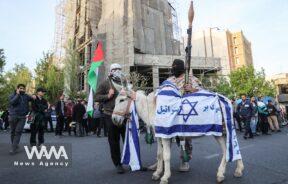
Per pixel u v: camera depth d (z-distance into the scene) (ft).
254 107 45.32
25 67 148.87
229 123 16.69
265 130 48.39
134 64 117.91
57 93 107.24
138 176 17.83
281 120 70.33
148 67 125.49
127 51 117.08
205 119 16.22
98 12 135.13
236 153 16.55
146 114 17.65
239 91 161.99
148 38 132.57
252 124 46.60
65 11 149.18
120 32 119.65
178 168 19.80
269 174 17.44
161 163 17.07
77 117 48.85
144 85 113.80
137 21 125.70
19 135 27.48
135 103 18.24
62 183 16.33
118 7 122.83
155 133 16.28
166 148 15.87
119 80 20.04
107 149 30.04
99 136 48.75
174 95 16.48
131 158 18.69
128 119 18.92
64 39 143.13
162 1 146.30
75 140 40.98
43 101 32.14
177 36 152.25
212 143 32.76
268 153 25.38
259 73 166.50
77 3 142.82
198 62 129.90
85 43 129.29
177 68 17.42
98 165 21.29
